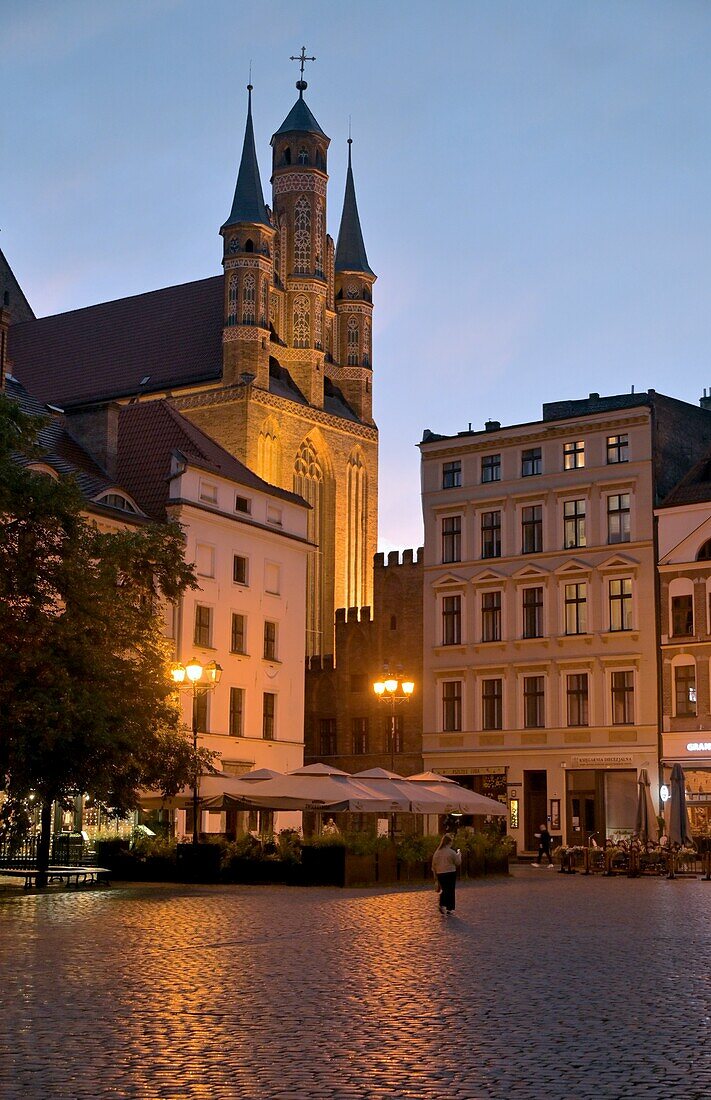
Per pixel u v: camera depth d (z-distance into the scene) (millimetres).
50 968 20172
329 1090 11883
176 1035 14508
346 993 17938
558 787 72875
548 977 19859
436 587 78625
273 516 73375
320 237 125000
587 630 72938
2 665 38000
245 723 69500
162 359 121750
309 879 43375
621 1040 14461
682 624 70188
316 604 118688
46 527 39594
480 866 51188
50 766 38500
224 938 25266
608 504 73375
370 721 82562
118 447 70312
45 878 40750
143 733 40812
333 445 121312
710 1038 14609
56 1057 13203
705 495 70375
